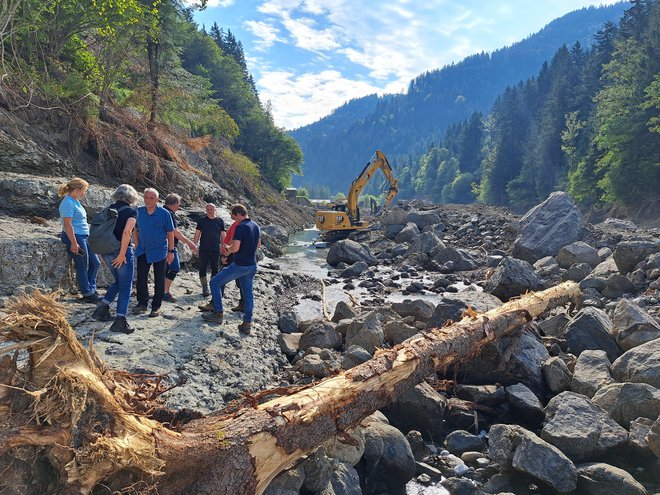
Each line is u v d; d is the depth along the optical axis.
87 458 2.33
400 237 24.89
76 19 15.48
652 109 40.22
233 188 36.81
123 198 5.75
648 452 4.62
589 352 6.47
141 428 2.63
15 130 11.96
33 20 13.72
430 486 4.50
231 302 8.84
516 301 7.71
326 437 3.64
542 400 6.25
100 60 18.64
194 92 27.98
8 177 9.07
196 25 60.62
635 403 5.07
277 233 27.48
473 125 135.25
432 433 5.51
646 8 61.75
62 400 2.37
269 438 3.13
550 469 4.34
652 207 41.56
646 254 11.54
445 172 145.00
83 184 6.59
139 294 6.77
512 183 79.25
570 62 91.94
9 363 2.42
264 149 62.03
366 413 4.16
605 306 9.68
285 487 3.41
